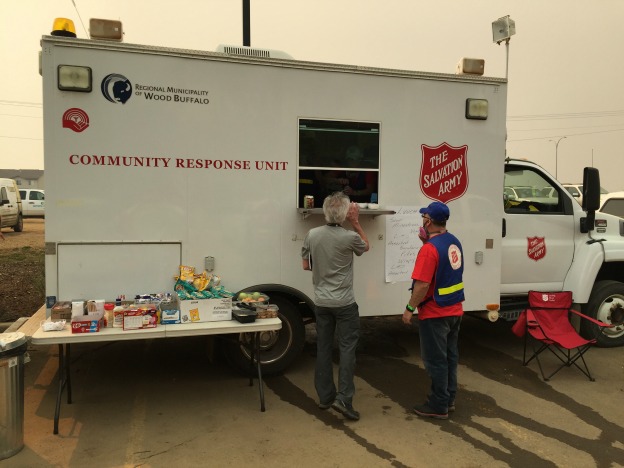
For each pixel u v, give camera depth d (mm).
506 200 5734
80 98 3988
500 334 6555
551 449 3521
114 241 4105
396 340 6191
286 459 3324
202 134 4277
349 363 3879
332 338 4020
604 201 8062
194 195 4281
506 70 5238
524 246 5672
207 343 5086
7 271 9109
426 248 3762
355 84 4680
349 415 3875
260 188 4457
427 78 4891
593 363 5414
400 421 3924
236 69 4344
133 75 4086
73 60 3957
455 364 4031
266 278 4523
